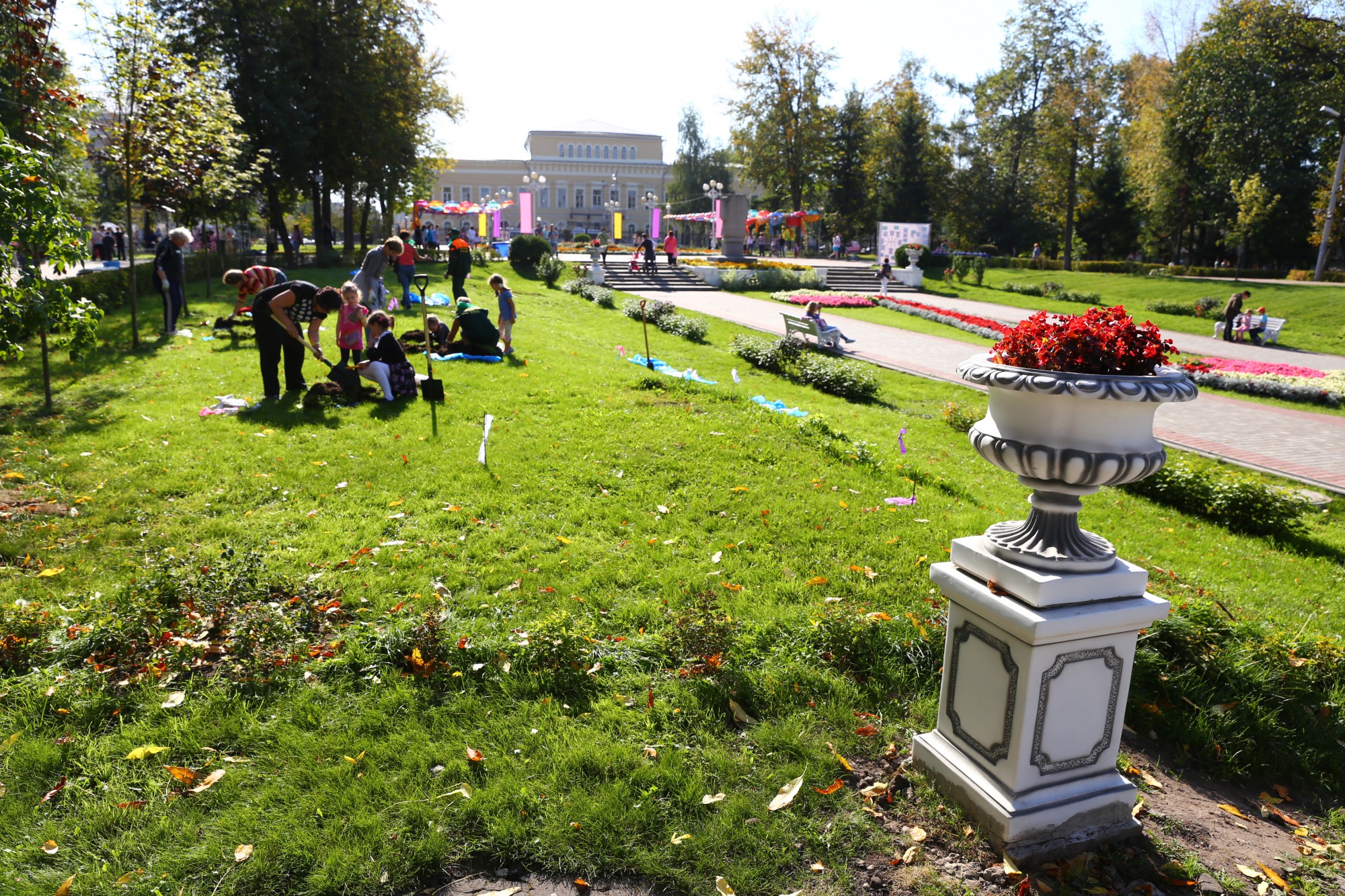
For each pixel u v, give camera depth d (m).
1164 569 6.67
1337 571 7.23
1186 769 3.77
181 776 3.12
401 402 8.83
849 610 4.49
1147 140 45.12
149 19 11.75
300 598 4.47
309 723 3.52
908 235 39.69
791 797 3.17
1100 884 2.90
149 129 12.23
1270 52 37.56
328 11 27.00
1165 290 33.56
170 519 5.65
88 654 3.90
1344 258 44.31
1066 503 2.95
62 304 7.62
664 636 4.29
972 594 3.06
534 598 4.75
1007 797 2.99
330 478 6.52
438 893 2.71
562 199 78.62
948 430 11.29
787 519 6.28
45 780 3.13
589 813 3.02
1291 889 2.97
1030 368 2.90
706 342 17.14
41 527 5.38
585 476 6.94
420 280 11.46
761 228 50.28
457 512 5.98
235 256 24.44
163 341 11.91
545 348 13.23
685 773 3.32
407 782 3.17
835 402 12.43
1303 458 11.09
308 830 2.90
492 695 3.77
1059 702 2.93
